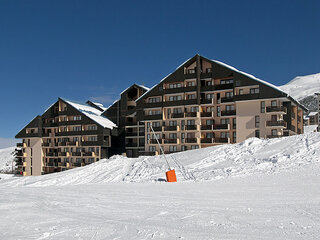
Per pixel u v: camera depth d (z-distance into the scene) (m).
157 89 53.88
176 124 53.22
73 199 11.99
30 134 67.44
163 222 7.66
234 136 49.47
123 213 9.00
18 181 33.12
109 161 37.72
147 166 29.69
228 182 15.98
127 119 62.56
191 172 21.58
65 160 63.66
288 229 6.77
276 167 19.28
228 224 7.32
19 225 7.53
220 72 49.28
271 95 44.41
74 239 6.25
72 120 62.62
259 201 10.52
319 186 13.26
